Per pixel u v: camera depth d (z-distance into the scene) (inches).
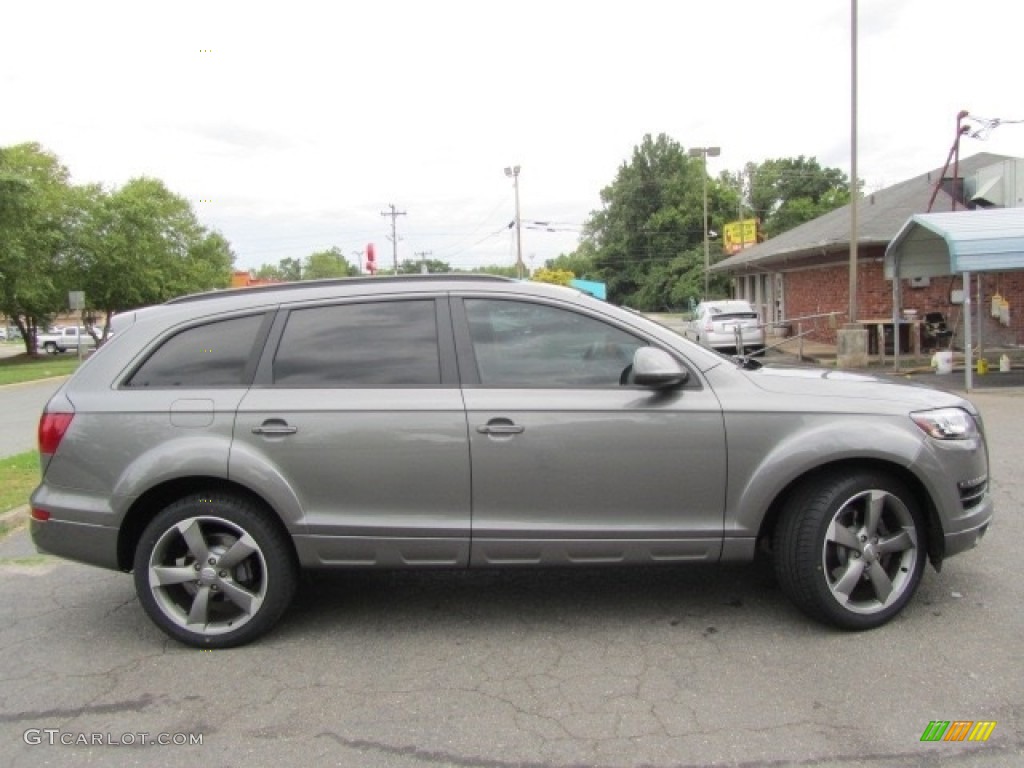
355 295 159.9
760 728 120.0
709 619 161.3
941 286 803.4
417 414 149.9
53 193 1614.2
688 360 153.7
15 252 1301.7
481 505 150.7
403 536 150.9
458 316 156.9
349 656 150.3
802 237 985.5
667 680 136.0
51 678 144.9
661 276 2982.3
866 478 149.8
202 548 154.3
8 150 1616.6
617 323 155.6
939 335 759.7
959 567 183.5
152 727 126.4
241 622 155.3
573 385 152.2
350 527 150.8
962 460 152.5
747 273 1346.0
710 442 148.9
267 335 158.2
